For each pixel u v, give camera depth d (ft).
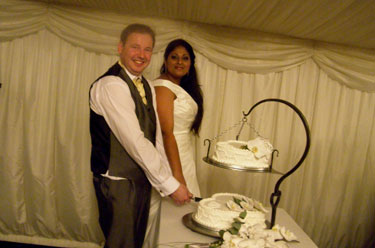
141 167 4.95
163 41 8.09
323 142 8.82
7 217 8.16
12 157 8.04
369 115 8.85
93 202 8.29
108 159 4.97
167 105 5.99
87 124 8.14
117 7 7.71
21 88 8.03
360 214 9.04
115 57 8.11
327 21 6.66
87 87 8.12
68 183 8.14
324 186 8.94
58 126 8.07
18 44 7.98
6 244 8.09
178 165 5.79
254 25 7.71
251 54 8.26
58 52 8.05
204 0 6.38
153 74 8.21
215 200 4.65
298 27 7.33
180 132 6.46
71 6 7.94
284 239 4.14
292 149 8.69
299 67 8.55
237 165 4.58
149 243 5.20
